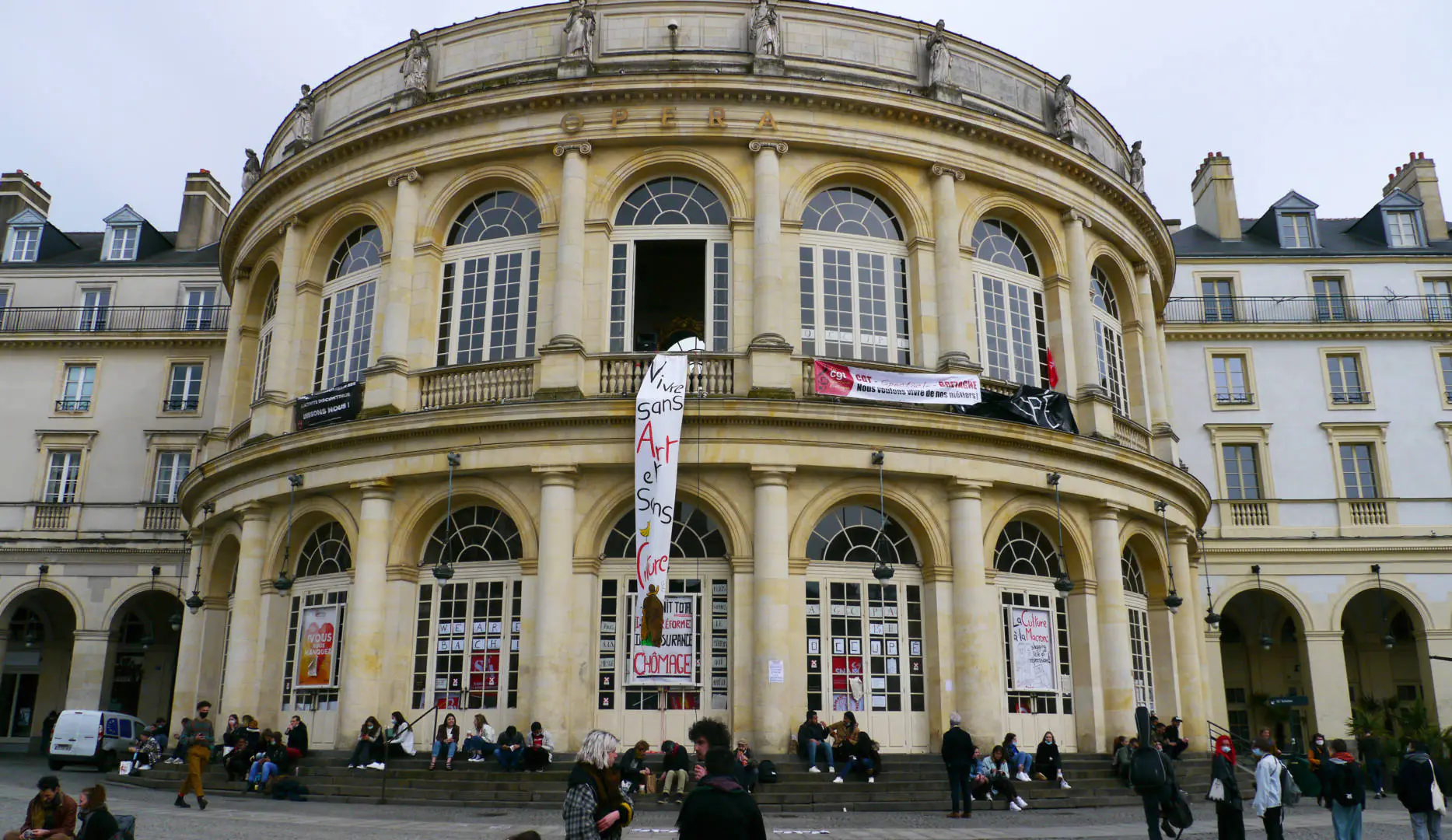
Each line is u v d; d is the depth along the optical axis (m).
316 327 27.55
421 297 25.22
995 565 24.31
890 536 23.89
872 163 25.55
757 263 23.94
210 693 28.28
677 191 25.16
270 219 28.78
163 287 43.69
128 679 42.62
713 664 22.38
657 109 24.72
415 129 25.83
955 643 23.11
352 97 28.58
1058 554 25.73
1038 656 24.42
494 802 19.48
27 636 43.31
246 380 30.39
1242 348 40.81
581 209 24.33
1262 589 38.31
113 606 39.81
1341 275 41.94
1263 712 40.22
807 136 24.84
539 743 20.83
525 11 26.34
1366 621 40.72
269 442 25.16
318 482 24.41
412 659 23.33
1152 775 13.76
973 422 23.50
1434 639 37.78
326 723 23.81
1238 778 25.80
